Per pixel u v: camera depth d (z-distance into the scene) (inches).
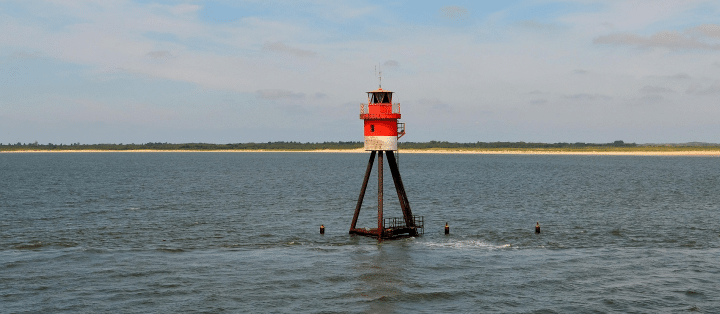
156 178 5403.5
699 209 2785.4
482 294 1323.8
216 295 1311.5
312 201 3208.7
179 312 1199.6
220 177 5595.5
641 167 7815.0
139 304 1246.3
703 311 1200.2
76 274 1476.4
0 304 1237.1
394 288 1369.3
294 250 1776.6
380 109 1865.2
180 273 1492.4
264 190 3969.0
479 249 1787.6
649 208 2839.6
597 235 2042.3
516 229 2176.4
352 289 1364.4
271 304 1255.5
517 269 1535.4
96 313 1189.7
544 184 4520.2
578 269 1531.7
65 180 5032.0
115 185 4436.5
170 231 2128.4
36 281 1408.7
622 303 1252.5
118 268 1539.1
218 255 1705.2
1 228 2187.5
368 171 1980.8
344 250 1772.9
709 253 1721.2
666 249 1786.4
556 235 2043.6
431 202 3142.2
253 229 2174.0
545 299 1285.7
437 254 1713.8
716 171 6560.0
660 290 1339.8
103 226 2245.3
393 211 2751.0
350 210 2783.0
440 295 1317.7
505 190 3939.5
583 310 1213.7
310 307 1239.5
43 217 2502.5
